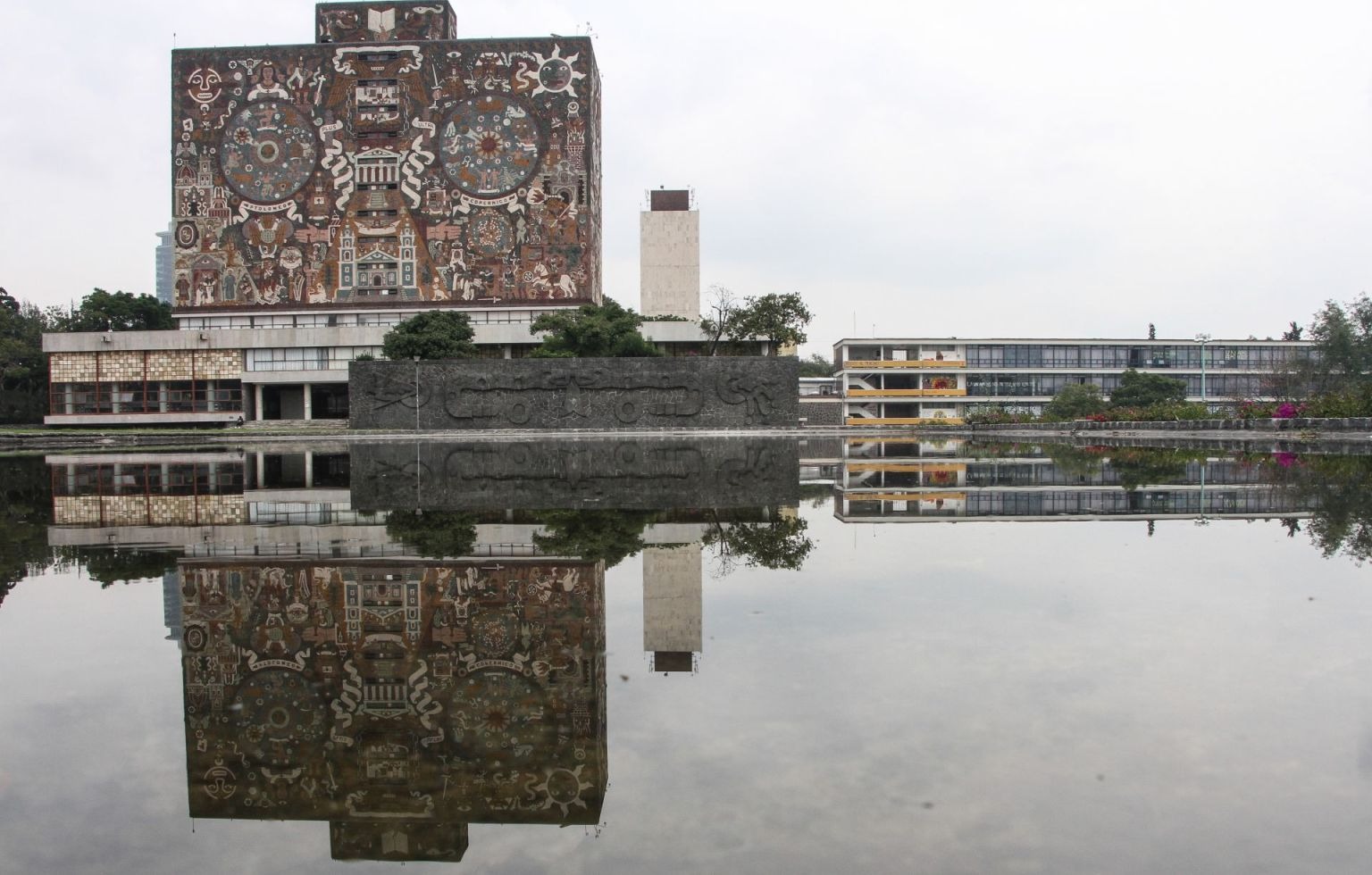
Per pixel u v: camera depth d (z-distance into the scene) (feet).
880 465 100.17
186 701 18.86
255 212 243.40
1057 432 248.32
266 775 15.26
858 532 42.19
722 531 42.57
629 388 201.36
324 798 14.37
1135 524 43.78
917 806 13.25
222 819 13.71
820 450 139.23
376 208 242.99
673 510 52.47
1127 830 12.41
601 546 37.83
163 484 79.00
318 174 242.99
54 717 17.95
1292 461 91.97
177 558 35.55
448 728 17.16
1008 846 12.04
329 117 242.78
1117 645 21.47
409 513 51.26
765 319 236.22
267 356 241.76
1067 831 12.42
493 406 201.05
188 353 242.58
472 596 28.07
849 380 330.95
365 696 18.98
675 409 201.57
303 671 20.70
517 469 92.94
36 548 38.73
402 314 245.24
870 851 11.95
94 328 269.23
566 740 16.35
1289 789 13.66
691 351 247.50
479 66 241.55
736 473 85.92
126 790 14.74
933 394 329.93
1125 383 311.88
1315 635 22.09
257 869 11.96
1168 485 66.33
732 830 12.69
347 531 43.19
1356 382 254.47
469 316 244.01
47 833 13.19
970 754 15.11
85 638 23.53
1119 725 16.29
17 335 288.10
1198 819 12.73
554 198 241.76
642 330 242.58
